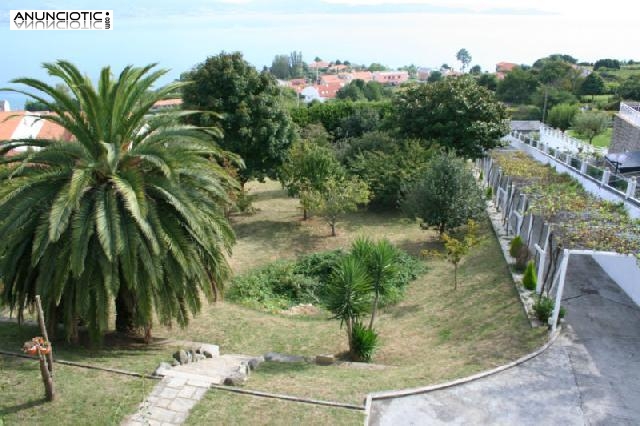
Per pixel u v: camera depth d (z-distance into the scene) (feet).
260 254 62.39
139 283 33.37
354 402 27.61
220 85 70.44
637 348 35.09
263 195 93.50
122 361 31.91
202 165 36.99
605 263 49.73
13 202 31.63
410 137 86.99
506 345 35.86
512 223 61.36
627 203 48.60
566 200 45.57
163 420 24.80
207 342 41.70
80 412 24.80
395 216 77.87
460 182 60.85
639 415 27.81
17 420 23.88
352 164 82.58
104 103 33.86
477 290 47.42
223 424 24.84
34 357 30.25
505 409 28.07
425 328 42.57
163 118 37.42
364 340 37.24
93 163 32.14
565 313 38.78
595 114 130.62
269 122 71.15
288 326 45.52
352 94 283.18
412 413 27.43
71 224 31.81
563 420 27.22
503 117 85.35
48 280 31.58
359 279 36.47
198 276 35.58
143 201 31.53
